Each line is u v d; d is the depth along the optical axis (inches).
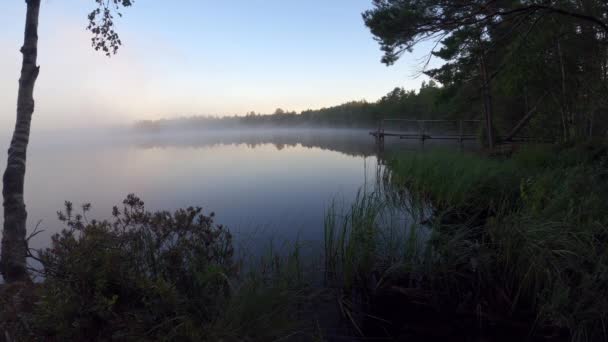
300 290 113.3
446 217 202.2
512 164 295.1
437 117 1595.7
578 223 119.0
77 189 388.8
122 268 68.7
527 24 297.7
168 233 97.3
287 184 396.5
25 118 114.0
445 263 129.6
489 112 519.5
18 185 106.9
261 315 89.0
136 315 62.6
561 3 296.8
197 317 79.2
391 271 131.9
